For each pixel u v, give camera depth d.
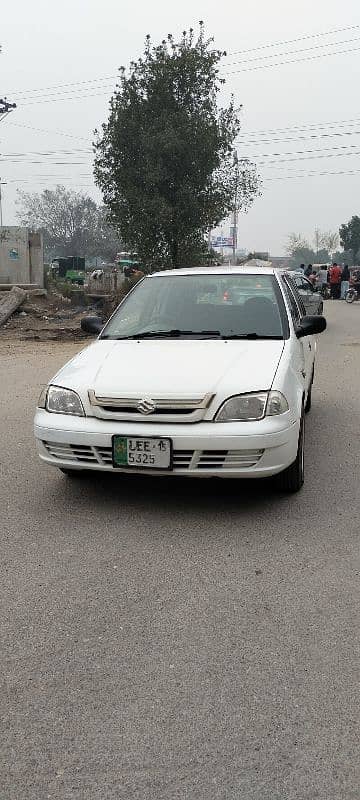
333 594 3.46
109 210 21.08
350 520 4.43
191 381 4.36
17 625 3.18
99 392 4.39
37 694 2.69
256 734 2.46
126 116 19.80
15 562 3.83
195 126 19.34
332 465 5.64
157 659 2.91
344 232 92.00
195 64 19.47
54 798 2.20
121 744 2.42
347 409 7.85
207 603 3.37
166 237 20.45
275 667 2.85
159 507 4.65
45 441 4.54
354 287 30.61
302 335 5.62
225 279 5.99
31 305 18.83
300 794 2.21
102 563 3.81
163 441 4.19
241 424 4.20
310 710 2.59
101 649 2.98
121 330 5.59
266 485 5.06
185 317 5.55
